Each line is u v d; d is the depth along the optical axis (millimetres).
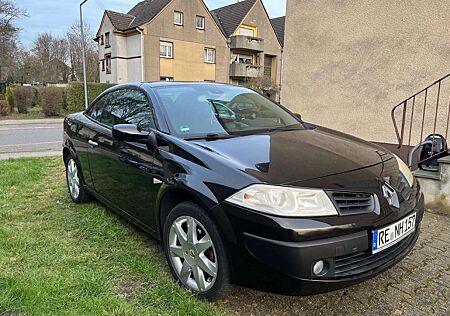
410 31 5766
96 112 3992
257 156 2357
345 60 6633
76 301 2285
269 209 1973
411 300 2414
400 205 2297
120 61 30406
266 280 2020
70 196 4473
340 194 2092
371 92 6324
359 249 2045
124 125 2883
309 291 1978
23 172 5824
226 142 2602
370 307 2340
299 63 7395
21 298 2271
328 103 6965
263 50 35094
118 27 30125
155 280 2588
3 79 37812
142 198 2889
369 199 2162
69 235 3355
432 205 4094
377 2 6113
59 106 20438
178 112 2939
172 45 30094
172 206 2635
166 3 29406
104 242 3207
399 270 2803
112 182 3381
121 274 2676
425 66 5648
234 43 33031
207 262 2291
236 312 2262
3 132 13523
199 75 31875
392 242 2205
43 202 4328
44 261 2822
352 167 2334
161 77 29797
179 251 2510
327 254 1954
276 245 1934
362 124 6492
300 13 7297
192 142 2562
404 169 2701
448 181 3951
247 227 2021
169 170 2516
